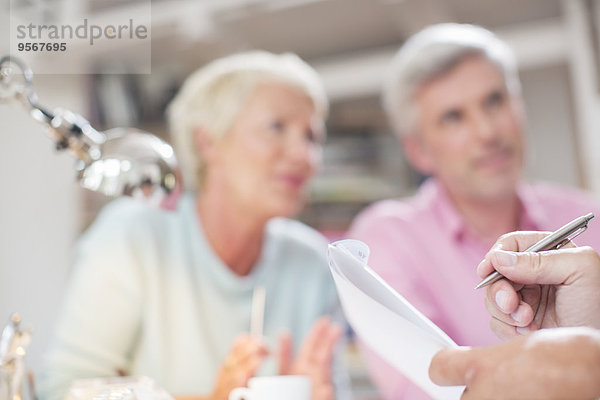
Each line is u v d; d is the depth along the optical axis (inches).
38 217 69.7
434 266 44.1
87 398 18.5
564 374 8.2
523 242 14.4
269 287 50.0
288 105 53.2
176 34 71.8
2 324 65.8
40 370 40.4
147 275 46.9
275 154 52.3
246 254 50.3
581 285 13.1
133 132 24.2
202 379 45.9
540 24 75.8
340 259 13.6
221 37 73.7
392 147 76.3
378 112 77.9
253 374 27.1
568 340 8.6
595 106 68.4
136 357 45.9
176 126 54.4
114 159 22.4
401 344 12.5
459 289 42.9
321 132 57.7
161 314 46.6
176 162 24.6
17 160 70.0
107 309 44.9
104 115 69.7
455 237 44.3
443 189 47.6
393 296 13.4
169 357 46.1
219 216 50.4
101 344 44.0
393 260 44.9
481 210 45.6
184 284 47.6
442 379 10.2
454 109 46.2
